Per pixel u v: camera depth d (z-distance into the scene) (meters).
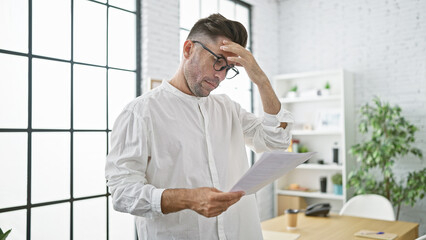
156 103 1.34
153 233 1.34
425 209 4.19
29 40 2.78
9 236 2.64
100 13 3.28
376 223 2.71
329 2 4.91
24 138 2.74
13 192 2.68
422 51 4.25
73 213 3.03
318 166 4.60
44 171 2.85
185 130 1.36
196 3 4.25
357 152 4.08
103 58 3.29
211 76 1.32
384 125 4.08
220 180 1.41
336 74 4.78
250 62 1.36
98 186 3.22
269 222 2.75
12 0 2.70
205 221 1.35
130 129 1.29
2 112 2.63
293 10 5.22
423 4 4.25
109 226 3.29
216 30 1.31
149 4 3.57
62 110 2.98
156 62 3.62
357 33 4.68
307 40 5.09
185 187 1.32
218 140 1.45
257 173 1.12
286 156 1.15
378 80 4.52
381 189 4.04
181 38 4.07
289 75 4.87
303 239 2.29
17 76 2.71
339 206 4.79
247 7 4.98
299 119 5.05
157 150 1.32
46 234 2.86
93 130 3.20
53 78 2.93
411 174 3.92
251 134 1.62
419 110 4.24
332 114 4.69
